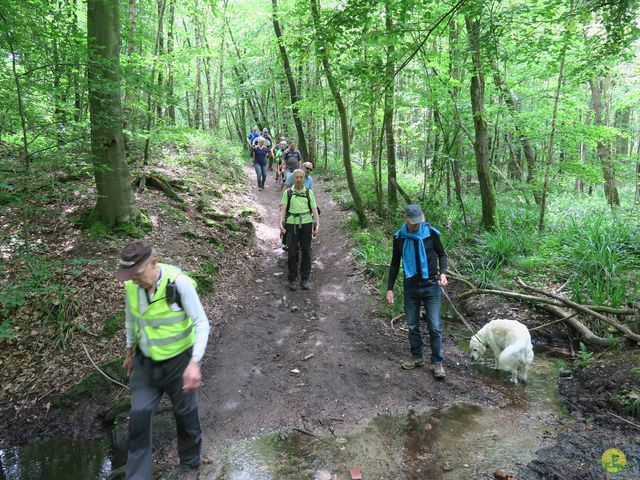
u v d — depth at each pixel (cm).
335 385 420
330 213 1012
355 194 840
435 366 425
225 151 1375
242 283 664
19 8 474
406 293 436
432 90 802
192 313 254
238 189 1114
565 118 972
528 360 405
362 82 550
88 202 666
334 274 699
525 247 705
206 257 662
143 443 248
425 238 421
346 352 482
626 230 636
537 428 340
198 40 1689
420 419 363
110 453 345
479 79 777
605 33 564
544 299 506
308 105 1096
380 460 313
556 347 482
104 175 608
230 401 398
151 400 255
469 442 328
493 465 299
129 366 271
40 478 320
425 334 524
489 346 452
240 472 306
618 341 438
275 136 2297
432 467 302
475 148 812
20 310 479
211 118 2112
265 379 433
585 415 352
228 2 1659
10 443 361
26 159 508
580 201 1146
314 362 462
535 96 1071
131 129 809
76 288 505
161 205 741
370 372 441
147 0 998
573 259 601
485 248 718
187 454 286
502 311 561
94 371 421
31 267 470
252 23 1588
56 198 654
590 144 973
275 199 1173
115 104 588
